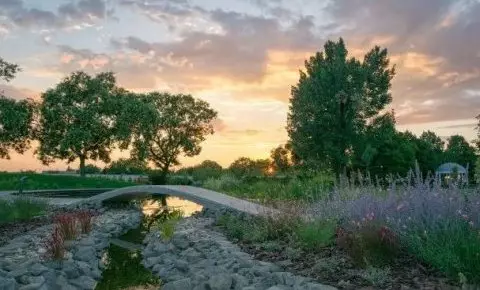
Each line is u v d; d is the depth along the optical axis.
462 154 75.31
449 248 6.79
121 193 22.86
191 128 53.84
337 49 47.59
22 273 8.66
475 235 6.87
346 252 8.14
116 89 49.91
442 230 7.39
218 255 9.99
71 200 25.31
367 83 46.44
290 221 10.77
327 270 7.36
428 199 8.06
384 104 46.84
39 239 12.46
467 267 6.29
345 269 7.32
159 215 21.64
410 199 8.48
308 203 13.24
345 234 7.97
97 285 9.46
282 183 24.94
